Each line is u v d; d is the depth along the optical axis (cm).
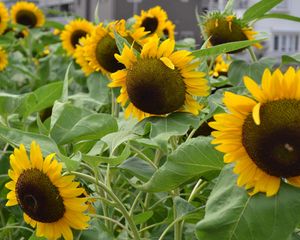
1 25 382
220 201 112
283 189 110
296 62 177
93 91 215
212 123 112
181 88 134
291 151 108
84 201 128
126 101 141
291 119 108
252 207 109
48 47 450
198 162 121
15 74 375
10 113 175
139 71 134
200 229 109
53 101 182
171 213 152
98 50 195
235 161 111
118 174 175
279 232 108
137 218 153
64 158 126
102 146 144
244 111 111
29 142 135
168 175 123
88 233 133
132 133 135
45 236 130
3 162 169
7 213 182
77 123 142
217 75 245
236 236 108
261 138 109
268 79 109
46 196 127
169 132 130
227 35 182
